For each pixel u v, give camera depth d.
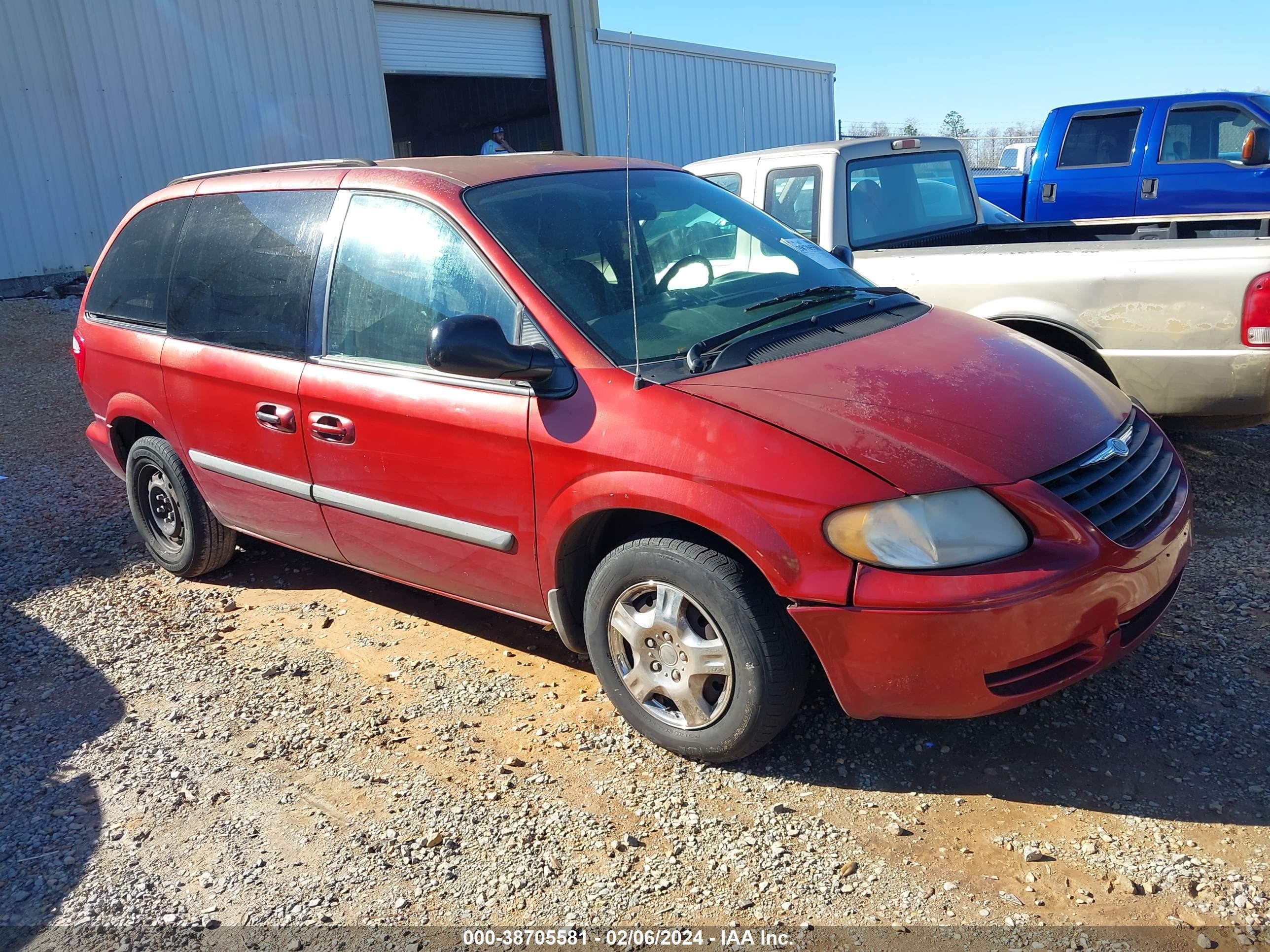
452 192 3.56
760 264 3.93
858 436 2.75
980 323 3.71
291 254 4.02
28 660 4.18
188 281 4.49
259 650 4.14
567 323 3.21
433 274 3.54
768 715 2.89
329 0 15.39
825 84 25.39
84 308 5.20
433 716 3.53
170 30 13.84
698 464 2.82
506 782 3.11
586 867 2.71
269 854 2.88
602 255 3.54
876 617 2.62
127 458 5.14
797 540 2.68
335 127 15.71
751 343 3.20
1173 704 3.19
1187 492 3.19
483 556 3.47
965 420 2.85
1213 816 2.69
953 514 2.63
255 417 4.09
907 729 3.19
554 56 18.72
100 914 2.69
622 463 2.96
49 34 12.85
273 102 14.95
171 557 4.94
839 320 3.48
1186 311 4.57
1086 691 3.31
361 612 4.44
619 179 4.01
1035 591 2.59
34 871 2.88
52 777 3.33
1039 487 2.70
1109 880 2.50
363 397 3.62
